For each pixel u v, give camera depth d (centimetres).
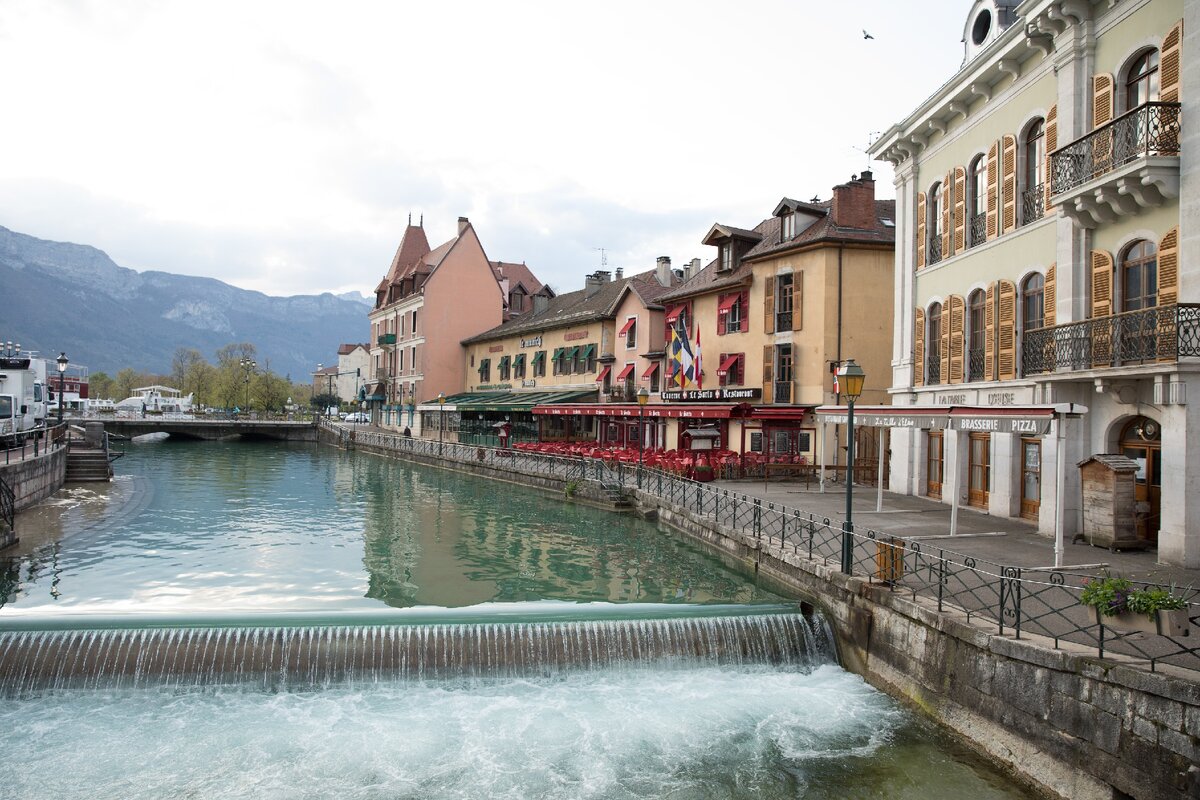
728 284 3130
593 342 4219
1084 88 1414
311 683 1012
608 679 1063
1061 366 1355
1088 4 1399
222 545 1925
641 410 2586
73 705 955
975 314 1858
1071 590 1027
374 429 6669
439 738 896
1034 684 797
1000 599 873
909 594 1045
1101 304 1370
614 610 1175
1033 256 1598
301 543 1972
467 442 4903
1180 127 1183
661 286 3928
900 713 976
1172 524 1166
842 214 2772
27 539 1908
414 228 7175
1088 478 1356
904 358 2162
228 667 1005
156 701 970
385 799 778
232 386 9338
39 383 3612
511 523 2277
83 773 816
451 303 5947
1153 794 669
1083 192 1312
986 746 853
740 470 2620
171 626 1047
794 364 2820
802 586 1313
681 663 1098
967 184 1878
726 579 1580
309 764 839
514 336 5156
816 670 1117
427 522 2306
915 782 815
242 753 858
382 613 1128
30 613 1266
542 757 859
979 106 1823
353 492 3055
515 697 1002
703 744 892
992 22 1852
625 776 825
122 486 3016
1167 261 1220
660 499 2244
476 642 1060
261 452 5478
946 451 1966
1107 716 716
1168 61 1219
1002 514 1681
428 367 5866
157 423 6259
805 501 2008
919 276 2112
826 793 795
